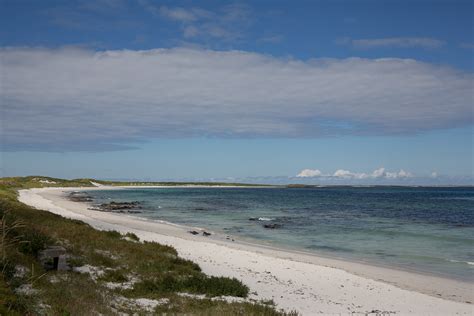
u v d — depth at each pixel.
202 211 71.44
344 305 15.69
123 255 19.72
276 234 41.56
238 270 21.20
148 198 121.06
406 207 85.56
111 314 10.41
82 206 73.62
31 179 197.25
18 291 10.12
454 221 54.81
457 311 15.89
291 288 18.06
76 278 13.79
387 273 23.50
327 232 43.06
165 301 13.22
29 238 15.62
